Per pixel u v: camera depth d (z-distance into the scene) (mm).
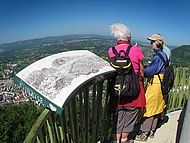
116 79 2281
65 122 1865
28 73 1771
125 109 2475
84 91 2092
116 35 2404
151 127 3164
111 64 2264
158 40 2854
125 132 2559
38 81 1662
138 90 2307
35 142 1466
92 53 2369
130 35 2432
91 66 2000
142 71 2432
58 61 1963
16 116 8102
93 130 2453
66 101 1462
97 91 2299
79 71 1834
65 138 1896
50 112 1590
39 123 1427
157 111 2992
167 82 2896
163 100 3025
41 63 1911
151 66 2836
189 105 1841
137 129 3391
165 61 2855
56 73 1752
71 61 2004
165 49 3127
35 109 8344
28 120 8039
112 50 2383
